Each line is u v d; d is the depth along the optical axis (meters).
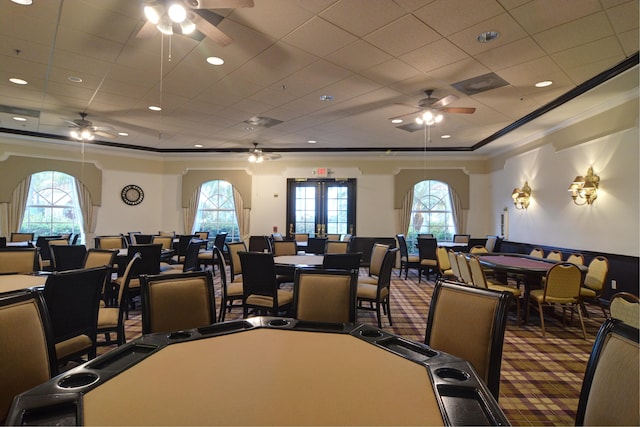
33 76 4.04
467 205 8.38
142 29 2.55
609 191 4.61
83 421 0.85
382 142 7.36
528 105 4.87
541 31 2.95
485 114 5.28
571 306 4.17
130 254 4.17
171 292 1.86
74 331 2.19
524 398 2.41
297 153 8.41
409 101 4.72
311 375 1.12
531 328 3.96
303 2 2.59
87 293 2.28
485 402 0.94
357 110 5.18
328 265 3.45
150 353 1.30
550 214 5.89
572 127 5.34
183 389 1.02
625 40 3.09
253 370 1.16
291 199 8.83
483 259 4.74
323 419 0.86
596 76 3.88
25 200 7.25
